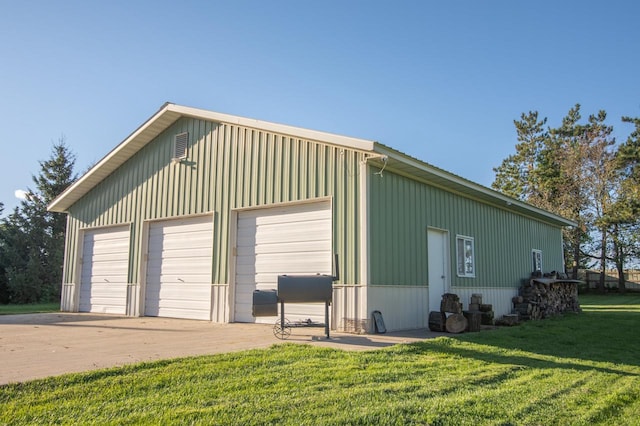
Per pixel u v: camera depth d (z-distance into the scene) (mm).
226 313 10641
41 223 26984
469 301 12164
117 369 5027
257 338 7703
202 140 11906
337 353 6273
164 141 12844
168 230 12484
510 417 4070
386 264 9250
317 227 9531
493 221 14078
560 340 8914
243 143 10992
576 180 33125
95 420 3697
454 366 5969
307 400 4215
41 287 25562
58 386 4492
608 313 15859
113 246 13820
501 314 13789
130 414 3832
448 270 11422
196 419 3709
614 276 33000
